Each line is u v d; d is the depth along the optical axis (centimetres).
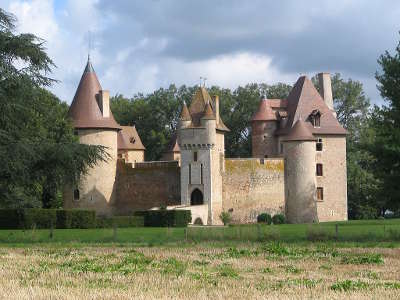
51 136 6391
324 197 7650
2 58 4119
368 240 3644
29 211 5622
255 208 7344
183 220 6231
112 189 7331
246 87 10738
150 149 10444
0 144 4019
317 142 7688
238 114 10425
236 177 7356
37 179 4244
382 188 4009
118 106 11031
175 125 10756
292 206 7419
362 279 2028
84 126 7062
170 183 7344
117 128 7306
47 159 4166
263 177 7388
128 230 4925
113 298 1606
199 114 7306
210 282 1925
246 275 2128
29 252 3028
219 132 7419
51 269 2239
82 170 4338
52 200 6969
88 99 7194
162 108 10738
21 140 4097
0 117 4119
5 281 1889
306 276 2112
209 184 7088
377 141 3988
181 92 10912
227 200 7325
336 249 3112
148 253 2945
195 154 7169
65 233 4559
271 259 2667
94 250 3136
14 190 4531
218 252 2973
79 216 5691
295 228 4841
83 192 7138
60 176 4234
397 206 4016
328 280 2006
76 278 1989
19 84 4072
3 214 5666
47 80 4266
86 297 1614
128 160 8981
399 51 4112
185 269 2280
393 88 4078
